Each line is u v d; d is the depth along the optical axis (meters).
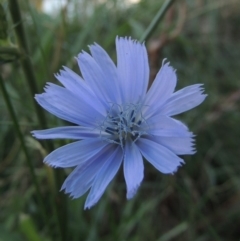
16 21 0.08
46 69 0.10
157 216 0.14
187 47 0.17
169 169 0.06
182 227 0.12
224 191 0.14
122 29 0.13
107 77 0.07
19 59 0.08
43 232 0.12
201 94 0.06
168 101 0.06
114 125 0.07
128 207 0.12
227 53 0.19
